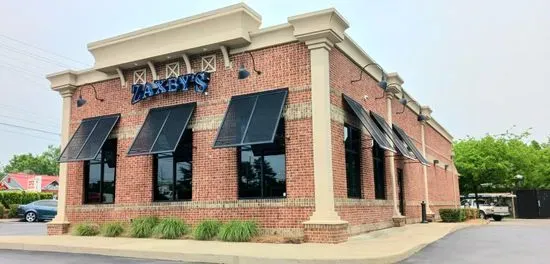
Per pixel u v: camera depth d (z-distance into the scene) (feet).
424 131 94.22
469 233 60.59
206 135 53.01
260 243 44.24
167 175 55.83
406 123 81.46
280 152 48.78
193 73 54.65
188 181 54.24
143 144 53.98
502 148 153.58
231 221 48.65
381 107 66.59
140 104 58.90
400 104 77.66
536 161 175.83
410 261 35.17
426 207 88.33
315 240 44.09
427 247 43.57
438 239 49.90
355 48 55.42
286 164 47.57
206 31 53.16
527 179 169.99
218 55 53.83
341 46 51.88
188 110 54.24
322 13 46.29
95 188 61.46
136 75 59.98
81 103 62.08
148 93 57.06
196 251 38.52
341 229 44.65
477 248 43.11
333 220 44.37
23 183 192.65
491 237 54.29
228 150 51.31
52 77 66.08
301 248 39.70
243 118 48.73
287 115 48.32
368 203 56.18
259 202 48.44
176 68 56.65
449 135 125.29
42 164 340.18
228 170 50.93
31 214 109.91
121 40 58.80
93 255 42.29
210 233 48.21
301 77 48.32
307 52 48.42
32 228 83.82
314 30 46.91
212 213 51.16
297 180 46.68
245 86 51.47
